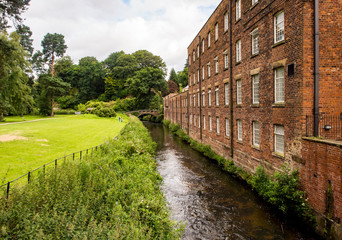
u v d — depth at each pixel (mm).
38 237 4199
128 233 5262
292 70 9031
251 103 12766
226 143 16891
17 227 4504
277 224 8641
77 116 46094
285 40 9469
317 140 7609
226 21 16719
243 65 13648
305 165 8289
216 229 8562
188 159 19172
